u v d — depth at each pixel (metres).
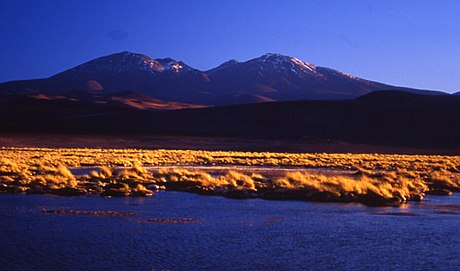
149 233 20.23
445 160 82.88
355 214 25.92
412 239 20.02
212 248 18.05
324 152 105.69
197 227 21.67
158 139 118.94
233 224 22.53
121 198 30.30
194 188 34.25
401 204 30.33
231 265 15.98
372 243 19.25
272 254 17.41
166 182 37.69
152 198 30.67
